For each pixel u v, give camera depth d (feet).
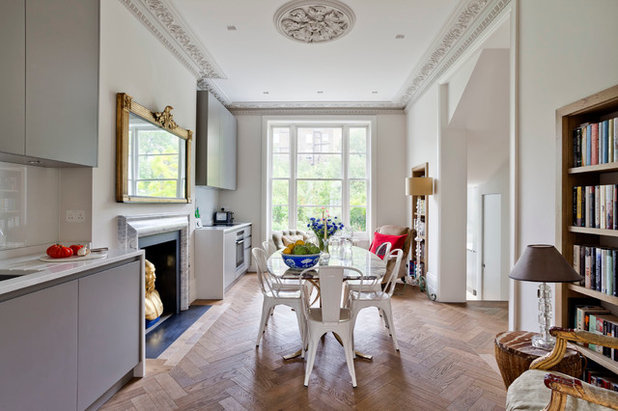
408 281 16.25
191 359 8.06
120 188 8.14
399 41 11.19
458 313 11.65
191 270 12.77
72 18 6.50
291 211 18.93
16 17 5.29
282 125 19.03
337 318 7.09
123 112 8.18
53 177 7.25
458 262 12.97
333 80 14.79
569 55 6.02
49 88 5.95
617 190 5.08
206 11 9.48
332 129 18.97
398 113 18.24
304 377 7.24
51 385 4.85
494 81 10.89
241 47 11.67
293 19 9.87
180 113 11.78
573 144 6.06
